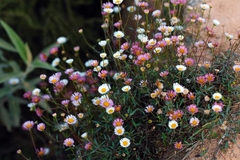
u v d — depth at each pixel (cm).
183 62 105
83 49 154
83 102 108
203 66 104
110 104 97
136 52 103
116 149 100
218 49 112
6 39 156
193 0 127
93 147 103
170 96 95
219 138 97
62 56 154
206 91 99
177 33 116
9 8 152
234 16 123
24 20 154
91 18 157
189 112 94
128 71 108
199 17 114
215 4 126
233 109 98
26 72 136
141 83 101
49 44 156
